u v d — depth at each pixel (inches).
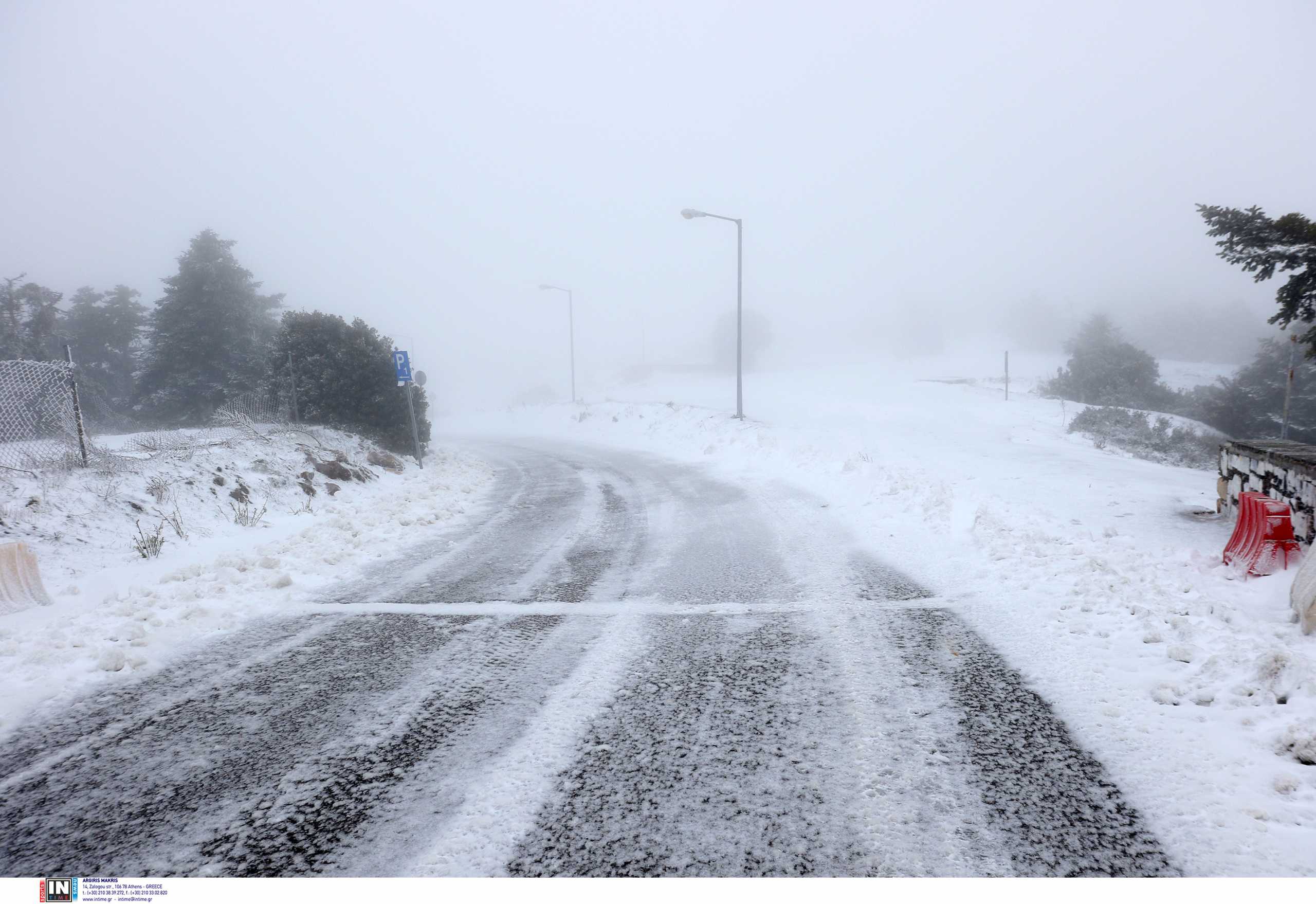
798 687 145.3
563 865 89.0
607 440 1047.6
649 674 155.9
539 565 279.1
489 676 159.2
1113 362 1343.5
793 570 250.5
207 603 223.9
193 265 1106.1
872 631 178.7
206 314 1091.3
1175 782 103.0
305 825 100.9
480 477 632.4
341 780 113.8
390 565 287.7
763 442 665.0
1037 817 95.9
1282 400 1177.4
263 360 1046.4
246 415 556.4
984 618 184.9
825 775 109.2
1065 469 438.9
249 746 128.2
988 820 95.6
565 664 164.9
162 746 129.7
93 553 273.3
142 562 274.5
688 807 101.3
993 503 317.7
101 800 111.0
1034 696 135.4
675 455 757.9
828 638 175.2
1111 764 109.3
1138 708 127.4
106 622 205.0
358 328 682.8
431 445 908.6
